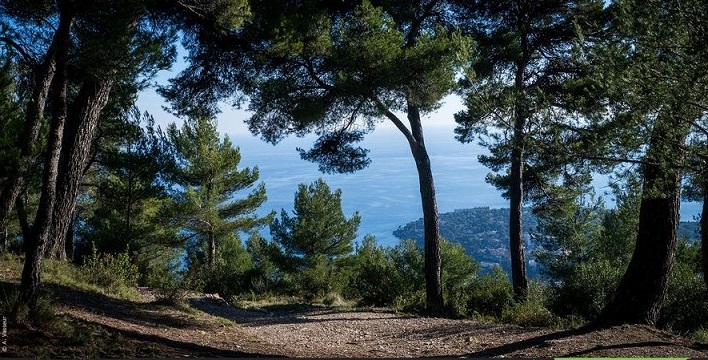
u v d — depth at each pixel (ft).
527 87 60.54
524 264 59.57
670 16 19.65
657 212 32.86
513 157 58.75
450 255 108.68
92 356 20.65
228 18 41.60
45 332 22.50
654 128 21.84
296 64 50.47
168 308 39.86
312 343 36.35
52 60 27.02
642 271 33.19
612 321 33.27
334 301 70.18
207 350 26.40
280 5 46.57
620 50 21.40
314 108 50.31
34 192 49.90
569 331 32.45
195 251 112.88
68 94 47.93
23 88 41.57
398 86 49.60
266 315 55.62
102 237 83.41
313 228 106.73
